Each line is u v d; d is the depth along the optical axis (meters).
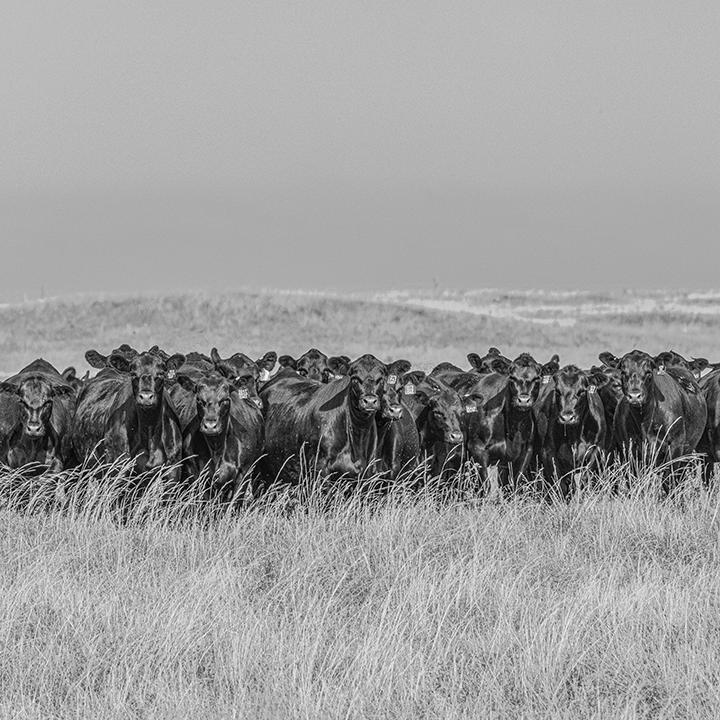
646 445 59.84
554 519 50.53
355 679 31.08
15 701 30.73
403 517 48.19
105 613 35.91
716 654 33.12
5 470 56.44
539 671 31.98
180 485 53.84
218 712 29.86
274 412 59.50
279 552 44.69
